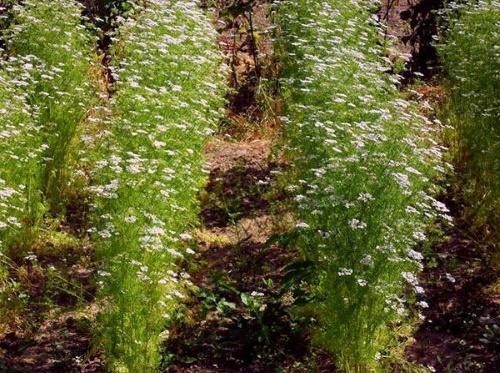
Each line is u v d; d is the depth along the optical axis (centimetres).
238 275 294
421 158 264
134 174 255
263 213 344
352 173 244
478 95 342
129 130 288
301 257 286
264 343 251
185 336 258
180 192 283
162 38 350
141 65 341
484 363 246
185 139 303
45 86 351
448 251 306
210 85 357
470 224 321
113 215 249
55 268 295
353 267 227
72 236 316
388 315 227
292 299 275
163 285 239
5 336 257
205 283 287
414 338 259
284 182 342
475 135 335
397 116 289
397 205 238
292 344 253
